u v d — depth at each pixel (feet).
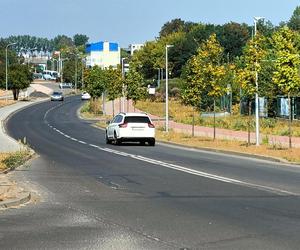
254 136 135.03
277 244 31.01
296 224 36.76
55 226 36.29
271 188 54.85
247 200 47.29
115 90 228.84
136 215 40.34
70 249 29.99
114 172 69.36
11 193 48.32
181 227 35.94
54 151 103.24
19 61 615.57
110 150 106.52
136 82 209.67
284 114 193.36
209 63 129.80
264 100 199.82
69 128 187.01
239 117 201.57
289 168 75.36
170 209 42.91
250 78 108.47
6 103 322.75
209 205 44.75
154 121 212.02
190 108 281.33
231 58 449.89
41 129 179.83
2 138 129.59
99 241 31.91
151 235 33.50
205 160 86.38
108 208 43.42
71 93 475.31
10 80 353.92
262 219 38.63
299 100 186.50
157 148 112.78
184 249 29.91
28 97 399.24
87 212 41.60
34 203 45.73
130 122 118.83
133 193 51.65
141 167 75.41
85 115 259.80
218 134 145.28
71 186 56.44
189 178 63.31
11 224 36.94
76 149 108.58
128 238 32.68
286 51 101.96
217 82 130.41
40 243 31.37
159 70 457.68
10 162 75.61
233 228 35.55
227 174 67.46
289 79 101.30
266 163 82.53
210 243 31.32
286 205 44.55
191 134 146.00
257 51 108.58
